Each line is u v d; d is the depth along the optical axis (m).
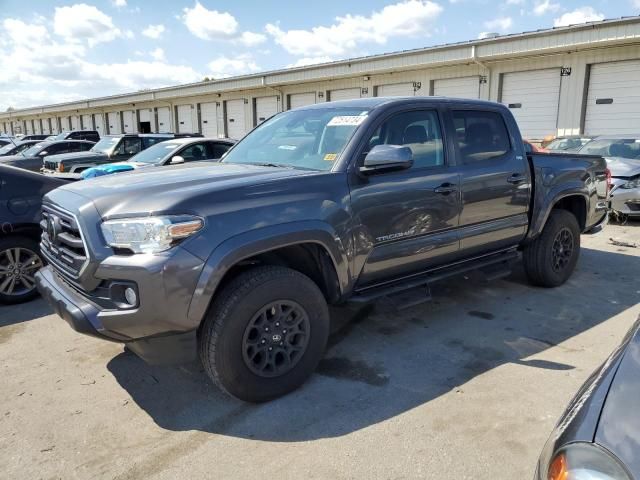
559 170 5.22
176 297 2.75
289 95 27.11
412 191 3.87
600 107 16.44
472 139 4.50
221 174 3.40
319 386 3.45
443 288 5.51
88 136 24.25
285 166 3.82
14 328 4.53
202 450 2.79
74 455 2.75
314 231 3.24
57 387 3.48
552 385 3.41
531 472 2.55
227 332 3.00
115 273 2.78
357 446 2.79
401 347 4.05
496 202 4.59
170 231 2.74
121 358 3.92
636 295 5.26
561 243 5.44
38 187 5.22
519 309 4.87
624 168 9.41
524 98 18.31
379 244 3.73
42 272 3.58
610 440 1.51
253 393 3.17
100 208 2.95
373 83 22.89
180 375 3.64
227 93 31.03
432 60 19.48
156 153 10.23
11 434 2.95
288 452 2.75
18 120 63.25
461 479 2.51
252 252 2.98
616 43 15.25
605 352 3.90
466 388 3.39
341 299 3.55
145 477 2.57
